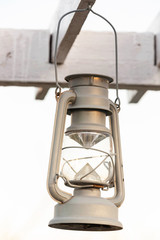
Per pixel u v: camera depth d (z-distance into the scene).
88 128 1.53
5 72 2.62
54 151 1.50
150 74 2.69
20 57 2.63
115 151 1.62
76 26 2.21
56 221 1.49
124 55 2.69
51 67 2.64
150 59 2.69
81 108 1.56
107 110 1.59
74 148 1.51
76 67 2.66
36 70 2.63
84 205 1.49
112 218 1.51
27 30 2.66
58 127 1.52
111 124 1.64
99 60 2.67
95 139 1.53
